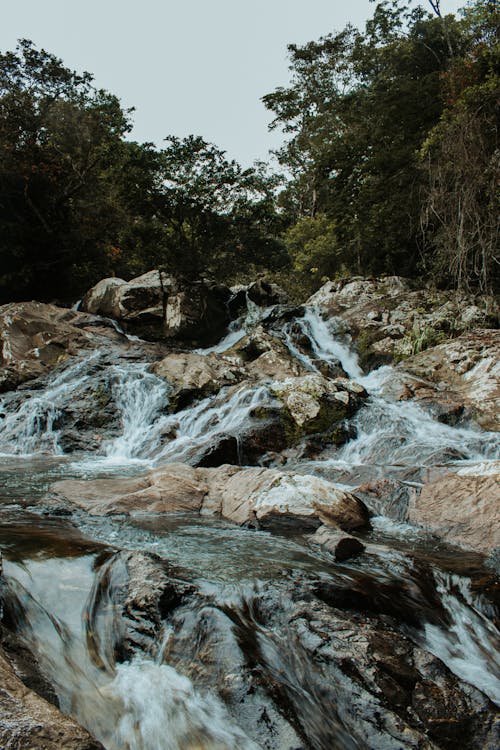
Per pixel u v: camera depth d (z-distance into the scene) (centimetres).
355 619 372
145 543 502
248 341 1565
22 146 2350
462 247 1472
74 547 455
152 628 359
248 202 2131
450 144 1491
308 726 294
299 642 344
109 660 345
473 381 1141
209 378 1245
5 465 909
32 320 1525
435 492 632
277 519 561
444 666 339
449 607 428
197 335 1778
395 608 404
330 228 2584
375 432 998
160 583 384
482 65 1681
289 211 3831
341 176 2181
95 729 284
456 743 294
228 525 579
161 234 2053
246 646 333
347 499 612
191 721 294
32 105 2352
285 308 1803
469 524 564
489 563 487
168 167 1998
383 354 1486
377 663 325
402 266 2203
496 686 353
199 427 1076
